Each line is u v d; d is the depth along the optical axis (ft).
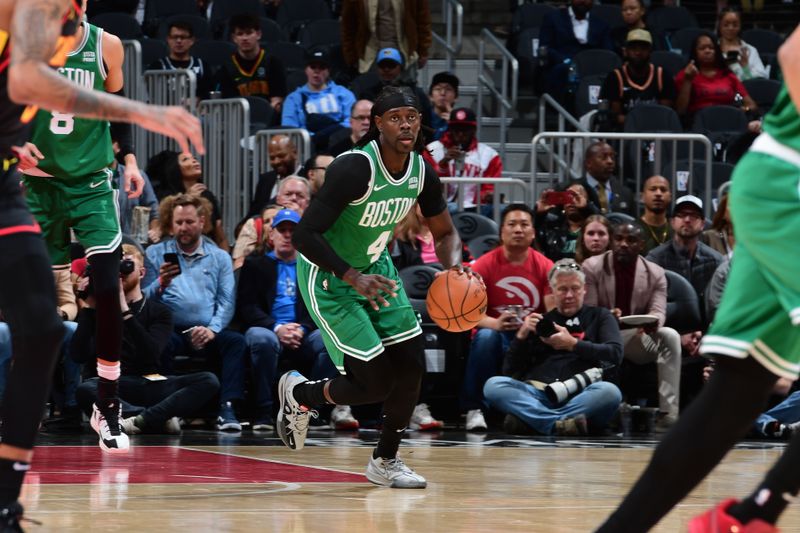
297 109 54.29
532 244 43.19
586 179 46.88
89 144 24.75
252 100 53.72
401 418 21.84
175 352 38.11
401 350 21.97
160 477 22.26
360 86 57.67
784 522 17.11
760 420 37.68
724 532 11.36
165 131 12.81
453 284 22.91
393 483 21.59
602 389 37.27
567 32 64.69
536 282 40.01
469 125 49.16
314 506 18.30
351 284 21.33
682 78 60.18
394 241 41.01
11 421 13.37
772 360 11.62
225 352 37.76
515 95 63.77
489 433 37.93
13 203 13.82
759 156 11.85
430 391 39.86
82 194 24.98
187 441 32.60
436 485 22.07
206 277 38.78
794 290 11.29
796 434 11.35
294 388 24.38
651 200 44.73
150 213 43.98
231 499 18.90
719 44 67.00
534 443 33.99
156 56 57.77
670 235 44.98
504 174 59.06
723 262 40.88
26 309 13.44
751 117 60.13
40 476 22.18
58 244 25.46
